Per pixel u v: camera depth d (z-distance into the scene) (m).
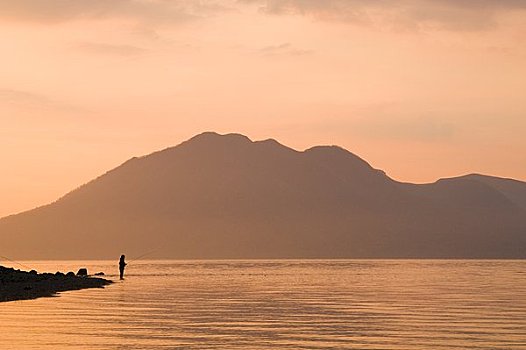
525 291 65.38
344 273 125.88
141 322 38.22
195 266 195.88
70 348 29.28
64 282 76.50
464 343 30.83
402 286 75.44
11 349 29.02
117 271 136.88
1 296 56.31
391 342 31.09
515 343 30.84
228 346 29.92
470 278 99.44
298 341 31.34
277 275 114.75
